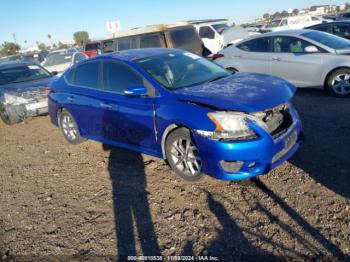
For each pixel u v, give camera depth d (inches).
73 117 230.7
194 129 146.8
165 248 122.0
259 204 139.3
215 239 123.0
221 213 137.3
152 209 146.8
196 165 156.2
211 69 195.9
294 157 174.9
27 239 138.5
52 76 376.5
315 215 127.5
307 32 309.0
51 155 234.4
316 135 200.4
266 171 143.9
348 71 272.4
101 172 191.3
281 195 143.1
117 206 153.1
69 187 179.6
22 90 325.4
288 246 114.4
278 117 152.1
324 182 147.9
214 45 585.6
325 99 280.8
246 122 138.3
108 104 192.2
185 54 207.2
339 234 116.1
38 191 180.7
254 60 327.3
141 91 164.6
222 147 139.2
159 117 162.9
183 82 175.2
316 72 287.7
